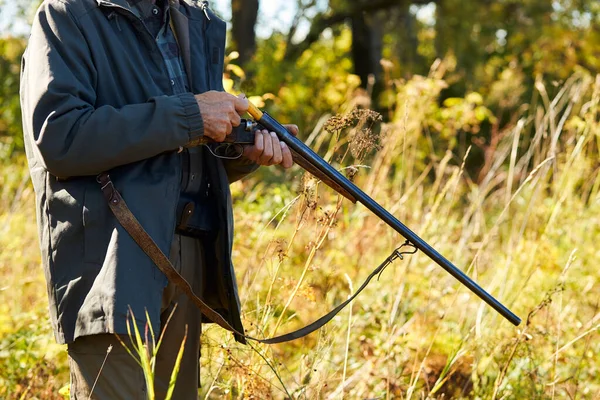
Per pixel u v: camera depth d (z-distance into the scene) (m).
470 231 5.09
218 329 3.42
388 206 4.90
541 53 15.32
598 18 15.70
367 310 4.18
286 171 6.22
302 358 3.52
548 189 5.89
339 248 4.80
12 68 12.02
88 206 2.42
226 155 2.77
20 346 3.59
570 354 3.89
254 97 4.71
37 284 4.66
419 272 4.68
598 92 5.19
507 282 4.41
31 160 2.54
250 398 3.03
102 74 2.48
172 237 2.49
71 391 2.52
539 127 5.05
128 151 2.38
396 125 5.21
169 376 2.80
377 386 3.57
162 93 2.59
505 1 16.67
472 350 3.73
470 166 9.46
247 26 13.96
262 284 4.10
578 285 4.42
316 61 17.75
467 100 7.85
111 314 2.32
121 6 2.51
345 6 16.53
